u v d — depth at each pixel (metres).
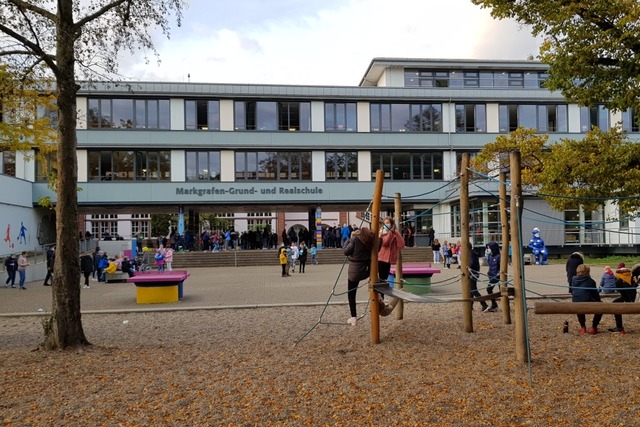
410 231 42.41
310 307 15.65
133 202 41.97
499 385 7.07
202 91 42.66
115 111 41.91
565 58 12.20
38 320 14.62
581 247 38.69
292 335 11.09
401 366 8.13
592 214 38.75
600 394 6.66
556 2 11.90
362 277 10.39
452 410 6.20
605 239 38.72
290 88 43.81
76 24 9.81
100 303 17.98
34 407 6.48
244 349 9.69
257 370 8.03
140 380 7.57
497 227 37.41
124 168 42.12
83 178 41.69
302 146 43.91
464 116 45.72
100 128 41.66
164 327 12.83
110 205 42.19
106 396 6.86
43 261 30.47
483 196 37.62
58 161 9.64
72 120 9.70
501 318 12.70
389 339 10.30
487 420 5.90
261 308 15.71
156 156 42.56
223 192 43.03
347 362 8.45
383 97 44.62
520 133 28.50
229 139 43.09
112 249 37.88
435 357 8.70
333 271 31.11
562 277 23.47
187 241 40.94
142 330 12.48
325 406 6.38
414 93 44.94
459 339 10.20
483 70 47.56
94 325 13.44
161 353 9.40
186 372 7.99
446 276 25.48
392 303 11.23
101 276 27.55
